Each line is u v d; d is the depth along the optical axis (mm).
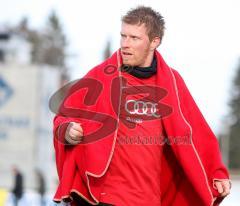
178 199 11078
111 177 10500
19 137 73438
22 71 73188
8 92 73688
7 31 99875
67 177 10352
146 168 10500
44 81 73938
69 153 10500
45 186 65750
